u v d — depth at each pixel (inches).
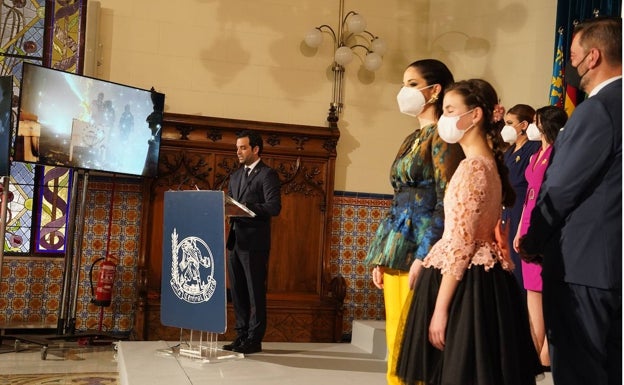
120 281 313.0
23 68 268.7
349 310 335.3
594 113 105.3
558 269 108.9
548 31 310.0
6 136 271.1
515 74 318.3
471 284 105.9
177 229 214.1
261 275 233.3
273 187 235.0
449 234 108.4
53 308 307.7
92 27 313.3
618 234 105.0
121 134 292.2
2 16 313.4
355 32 333.1
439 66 137.4
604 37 110.4
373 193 342.3
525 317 110.0
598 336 105.1
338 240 336.5
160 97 303.6
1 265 272.7
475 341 103.5
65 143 278.2
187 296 211.9
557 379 108.3
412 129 349.1
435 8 349.7
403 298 134.3
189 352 220.7
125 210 315.3
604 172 106.1
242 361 219.9
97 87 286.0
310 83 339.9
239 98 331.6
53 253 312.0
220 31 331.3
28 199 311.7
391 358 129.0
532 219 112.3
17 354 266.4
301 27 340.5
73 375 230.1
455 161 125.5
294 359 228.2
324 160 332.5
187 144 317.4
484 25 331.0
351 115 343.0
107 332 292.2
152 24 324.2
